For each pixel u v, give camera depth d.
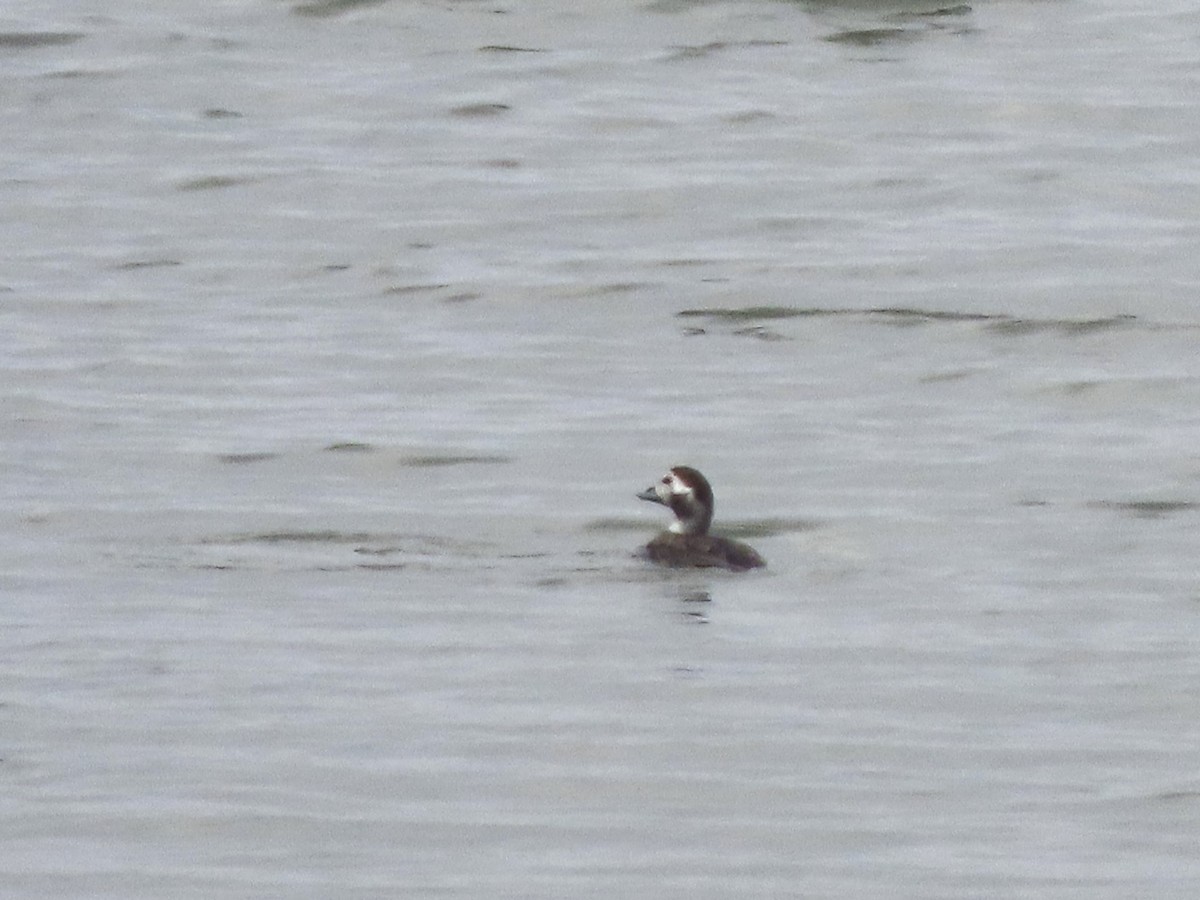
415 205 40.03
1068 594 24.08
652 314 34.84
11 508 26.88
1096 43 47.88
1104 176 40.66
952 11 49.69
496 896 17.91
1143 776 19.94
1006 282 35.66
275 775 19.88
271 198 40.59
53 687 21.64
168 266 37.38
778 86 45.56
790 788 19.73
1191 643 22.72
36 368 32.38
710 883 18.12
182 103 45.41
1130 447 29.03
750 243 37.84
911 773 20.02
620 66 46.78
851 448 29.12
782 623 23.28
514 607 23.72
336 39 48.59
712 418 30.34
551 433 29.77
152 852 18.58
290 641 22.78
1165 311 34.34
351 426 29.95
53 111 45.09
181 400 31.08
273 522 26.48
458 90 45.72
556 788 19.72
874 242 37.75
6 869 18.27
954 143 42.50
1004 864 18.42
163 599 23.94
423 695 21.47
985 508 26.84
